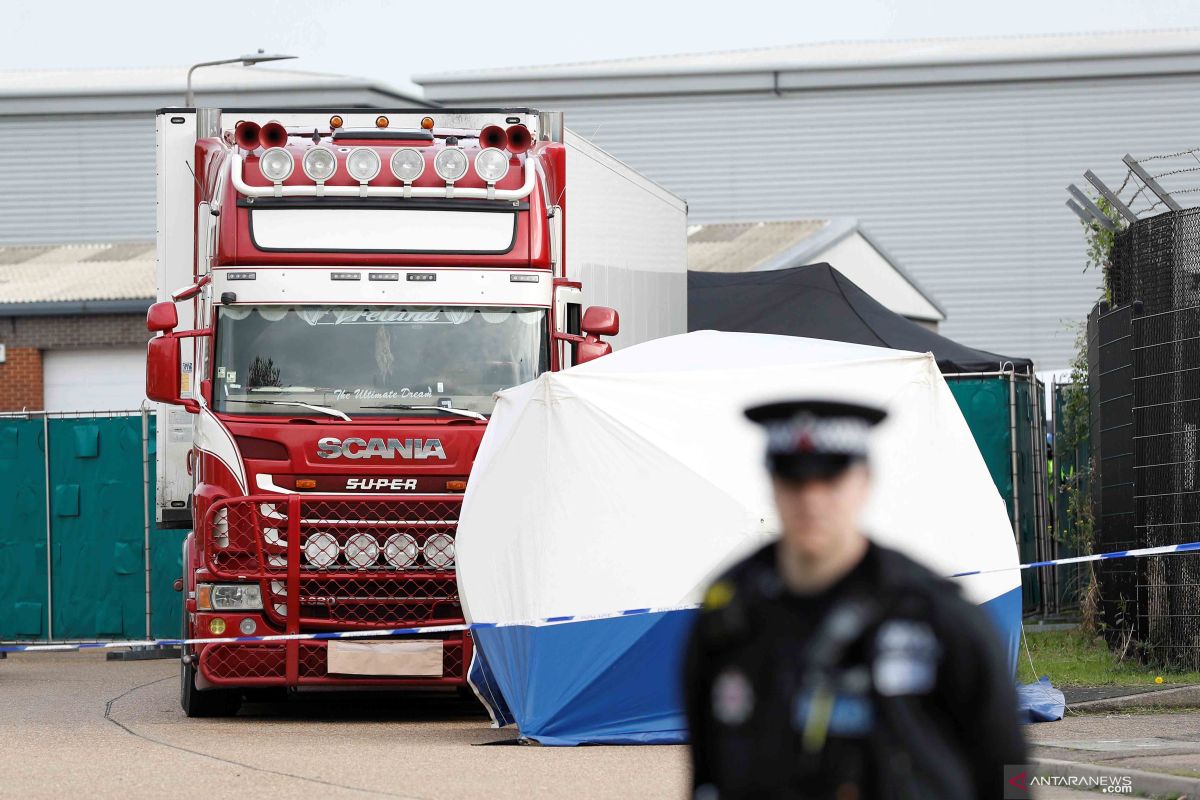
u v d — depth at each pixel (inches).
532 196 1526.8
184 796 997.2
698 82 7170.3
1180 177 6939.0
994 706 397.7
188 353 1632.6
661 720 1246.9
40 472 2490.2
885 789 394.3
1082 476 2300.7
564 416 1273.4
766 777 401.7
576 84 7219.5
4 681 1955.0
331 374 1465.3
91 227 7263.8
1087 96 6983.3
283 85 7140.8
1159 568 1652.3
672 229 2070.6
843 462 397.7
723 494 1242.0
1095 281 6978.4
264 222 1487.5
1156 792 965.2
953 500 1302.9
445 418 1455.5
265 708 1622.8
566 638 1246.9
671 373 1294.3
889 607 397.7
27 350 4926.2
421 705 1654.8
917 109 7081.7
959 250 7052.2
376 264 1488.7
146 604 2427.4
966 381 2336.4
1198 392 1620.3
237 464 1424.7
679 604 1232.8
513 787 1018.1
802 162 7135.8
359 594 1414.9
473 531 1325.0
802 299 2893.7
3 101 7253.9
